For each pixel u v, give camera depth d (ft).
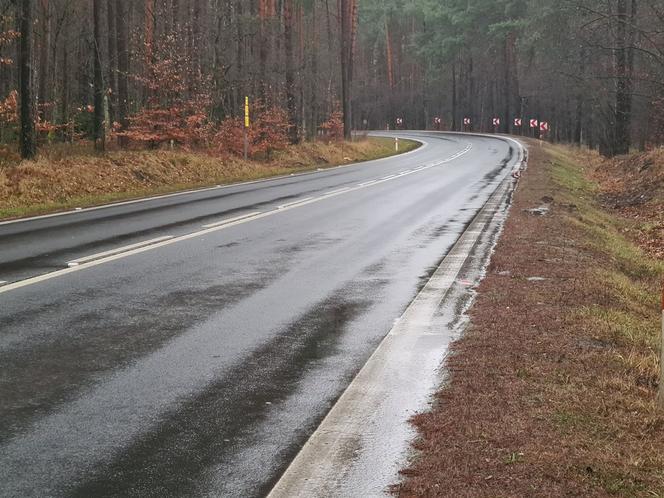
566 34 153.69
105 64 103.35
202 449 14.49
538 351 20.36
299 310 25.71
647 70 117.19
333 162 132.36
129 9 138.82
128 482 13.07
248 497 12.59
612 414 16.01
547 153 142.31
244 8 162.30
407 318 24.59
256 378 18.71
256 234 43.68
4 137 92.17
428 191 73.82
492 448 14.01
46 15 120.98
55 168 70.49
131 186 76.79
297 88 188.03
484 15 281.54
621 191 87.56
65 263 33.60
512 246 39.19
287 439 15.03
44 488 12.79
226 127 113.60
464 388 17.40
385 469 13.48
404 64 390.83
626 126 126.31
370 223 49.16
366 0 393.29
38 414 16.11
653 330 25.75
